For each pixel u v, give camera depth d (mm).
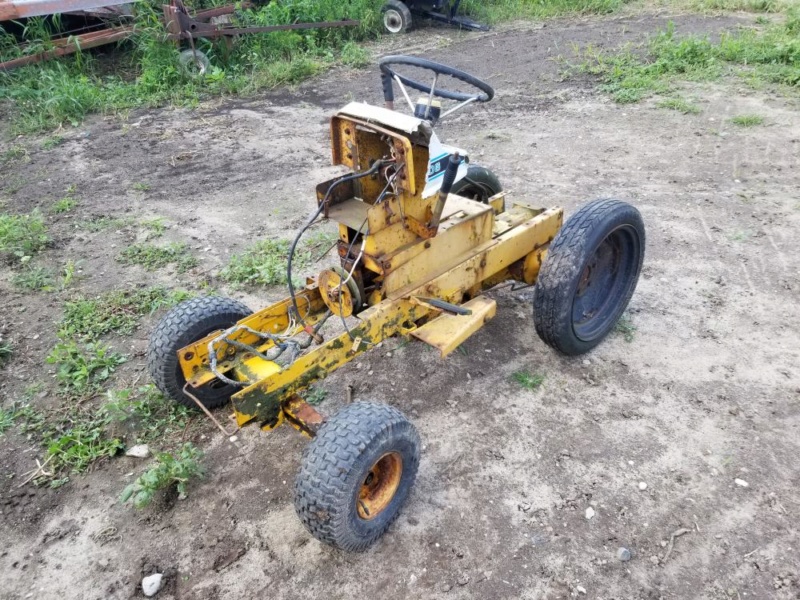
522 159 7434
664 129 7973
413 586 3080
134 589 3156
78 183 7488
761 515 3299
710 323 4676
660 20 13000
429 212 3682
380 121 3336
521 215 4574
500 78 10414
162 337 3756
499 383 4273
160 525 3463
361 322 3473
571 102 9141
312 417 3232
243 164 7820
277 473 3727
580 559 3148
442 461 3723
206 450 3891
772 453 3635
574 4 14211
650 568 3088
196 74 10711
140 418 4141
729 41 10430
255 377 3408
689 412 3945
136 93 10281
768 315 4711
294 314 3771
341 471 2873
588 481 3545
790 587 2967
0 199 7148
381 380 4359
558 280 3871
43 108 9602
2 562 3307
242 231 6262
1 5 9922
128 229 6426
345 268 3711
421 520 3389
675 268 5297
